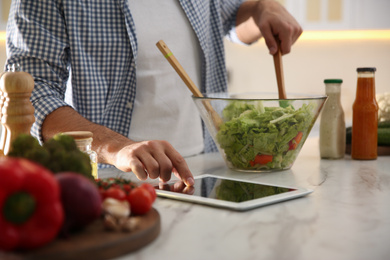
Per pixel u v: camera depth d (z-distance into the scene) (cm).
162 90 166
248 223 81
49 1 143
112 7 152
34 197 58
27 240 58
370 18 297
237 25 193
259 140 122
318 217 85
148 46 161
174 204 93
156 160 106
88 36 149
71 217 64
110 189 78
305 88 336
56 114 131
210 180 112
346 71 330
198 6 170
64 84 151
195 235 75
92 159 97
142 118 164
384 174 124
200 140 179
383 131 152
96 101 153
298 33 159
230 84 335
